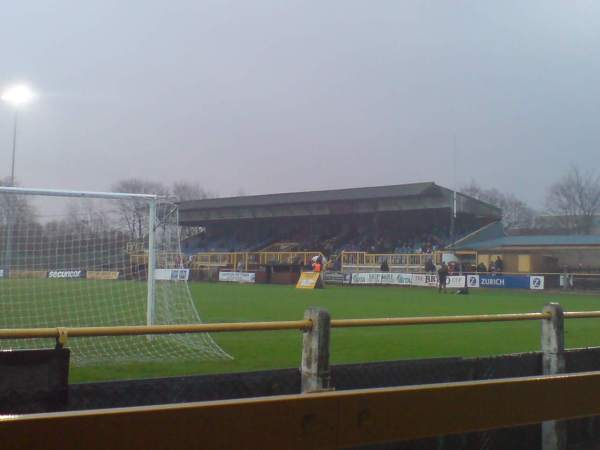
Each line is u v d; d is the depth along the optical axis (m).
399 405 2.64
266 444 2.38
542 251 40.25
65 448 2.07
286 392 5.29
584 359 7.05
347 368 5.47
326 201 50.00
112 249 16.22
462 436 6.00
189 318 13.98
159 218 13.21
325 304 22.78
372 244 50.50
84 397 4.55
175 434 2.23
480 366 6.34
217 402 2.32
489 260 41.28
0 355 4.12
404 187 48.88
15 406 4.14
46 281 19.06
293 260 45.69
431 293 32.28
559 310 6.71
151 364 9.24
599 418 6.96
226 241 59.12
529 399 2.97
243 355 10.23
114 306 16.52
